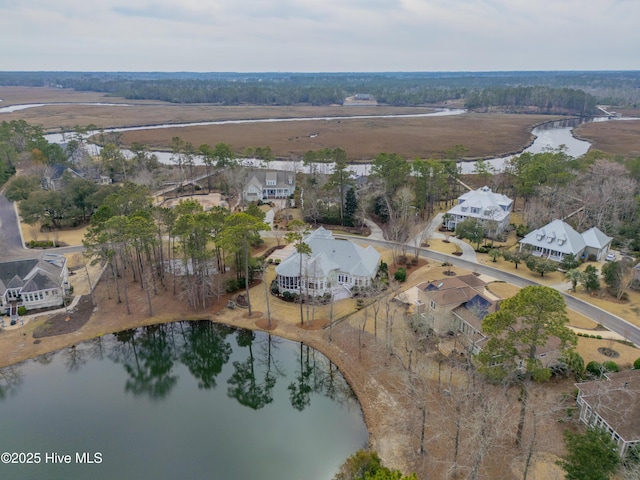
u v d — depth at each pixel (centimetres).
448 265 8656
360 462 3756
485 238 10169
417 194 11150
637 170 11669
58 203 10394
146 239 7194
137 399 5734
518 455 4209
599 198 10394
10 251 9300
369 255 8188
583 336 6141
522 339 4053
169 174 15000
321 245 8200
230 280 7912
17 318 6975
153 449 4747
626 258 8494
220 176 14500
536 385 5144
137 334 6944
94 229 7369
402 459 4331
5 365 6084
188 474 4378
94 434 4991
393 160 11906
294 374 6050
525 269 8512
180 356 6781
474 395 4619
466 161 18400
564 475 3838
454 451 4309
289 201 12738
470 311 6184
